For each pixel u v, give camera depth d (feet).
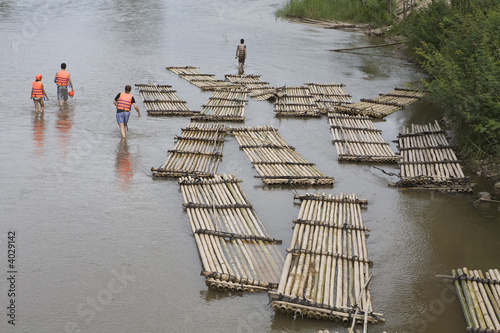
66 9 127.03
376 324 22.07
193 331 21.12
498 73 38.81
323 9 131.44
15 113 49.44
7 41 85.20
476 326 21.57
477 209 33.24
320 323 22.13
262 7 148.66
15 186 33.71
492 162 39.60
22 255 25.86
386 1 127.34
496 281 24.61
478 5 60.18
